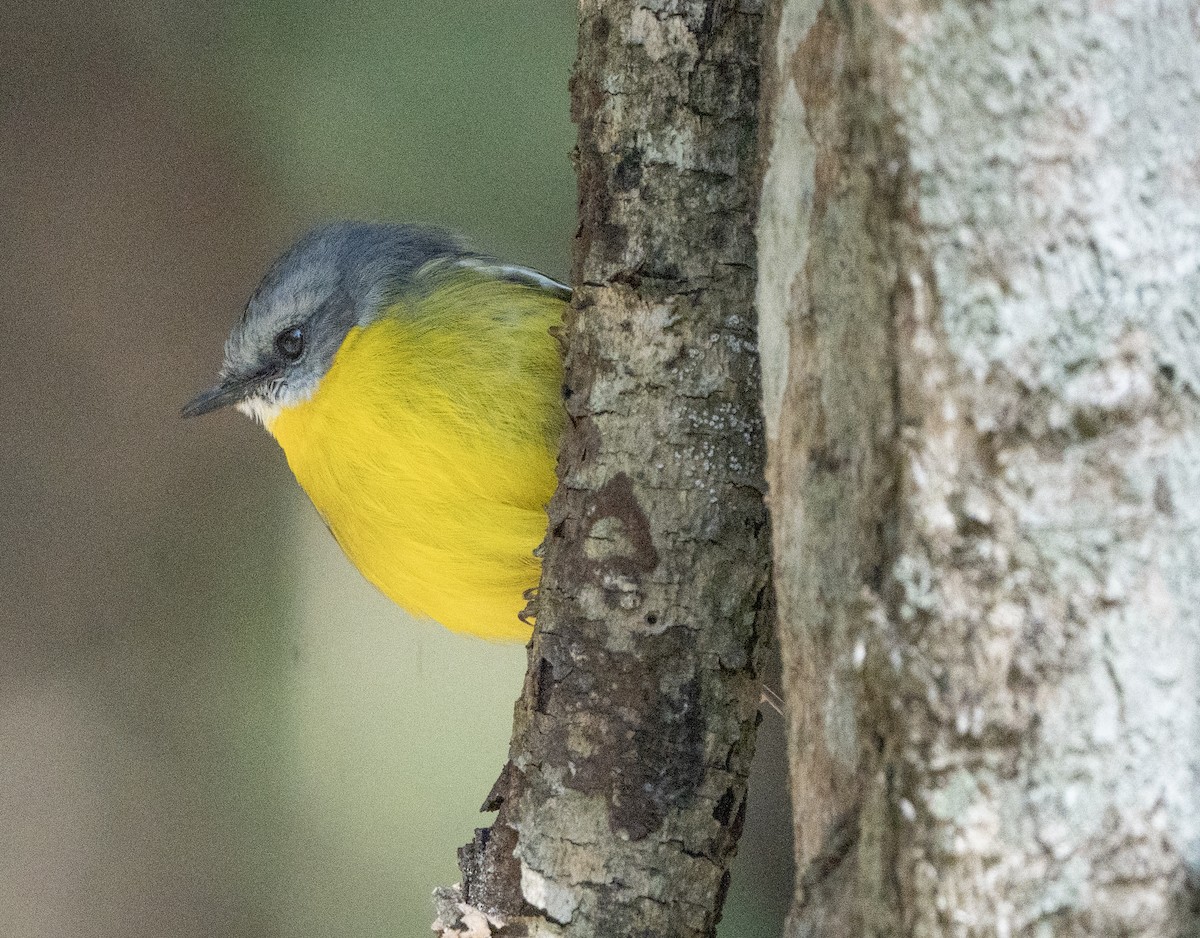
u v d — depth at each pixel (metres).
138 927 10.84
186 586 11.84
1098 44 3.67
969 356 3.66
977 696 3.65
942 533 3.68
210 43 11.89
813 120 4.11
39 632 11.60
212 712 11.38
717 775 5.54
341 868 10.95
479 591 8.22
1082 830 3.62
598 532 5.62
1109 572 3.67
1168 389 3.70
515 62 11.06
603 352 5.68
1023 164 3.66
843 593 3.99
